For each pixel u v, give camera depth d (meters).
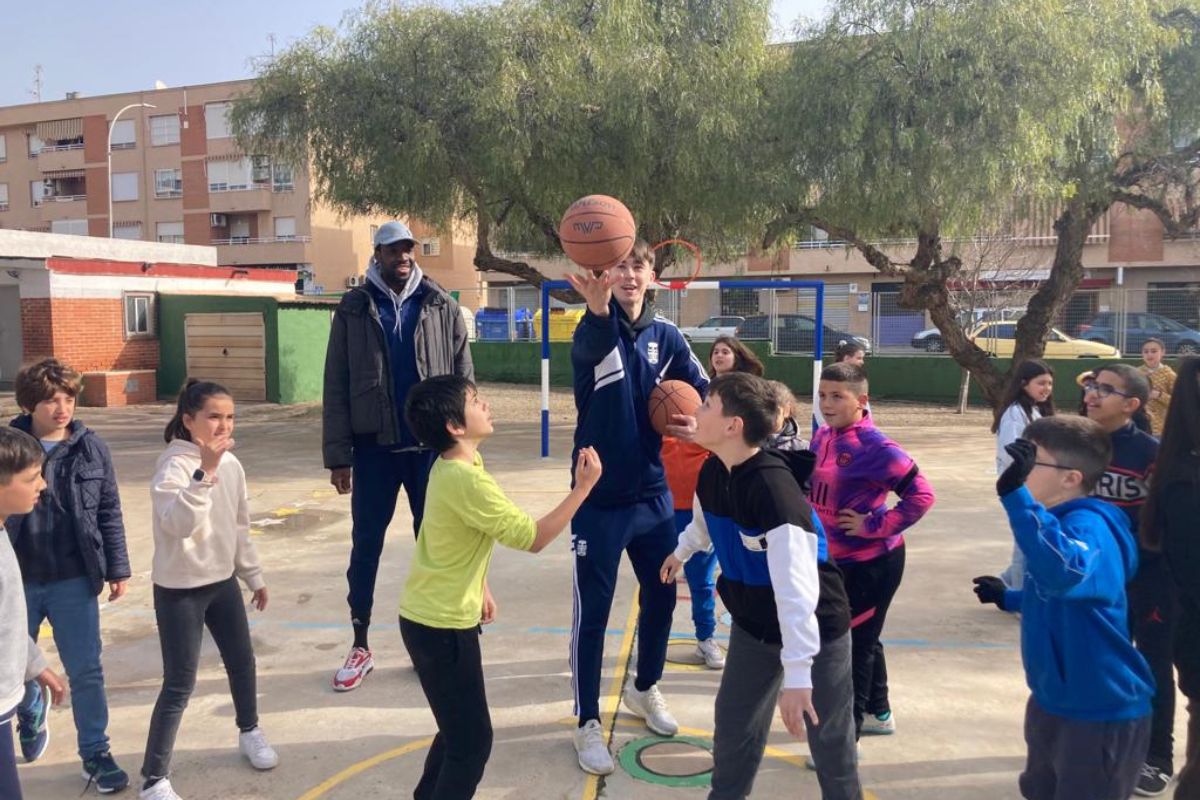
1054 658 2.65
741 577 2.79
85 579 3.53
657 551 3.84
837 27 12.48
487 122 12.31
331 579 6.33
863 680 3.54
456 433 2.96
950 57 11.77
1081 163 13.57
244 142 14.88
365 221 46.16
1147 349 8.18
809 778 3.55
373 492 4.59
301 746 3.85
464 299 40.75
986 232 18.81
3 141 48.31
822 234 34.53
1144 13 12.42
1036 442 2.74
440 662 2.90
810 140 12.24
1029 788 2.83
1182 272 31.39
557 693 4.36
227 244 44.25
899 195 12.17
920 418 16.95
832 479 3.53
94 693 3.52
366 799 3.42
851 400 3.57
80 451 3.56
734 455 2.74
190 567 3.36
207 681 4.53
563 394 20.58
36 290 18.11
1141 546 3.14
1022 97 11.48
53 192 47.91
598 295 3.48
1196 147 14.13
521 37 12.75
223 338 18.89
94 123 46.25
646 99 12.54
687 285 11.31
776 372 20.73
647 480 3.76
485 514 2.86
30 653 2.93
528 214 14.38
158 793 3.33
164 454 3.43
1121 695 2.59
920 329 22.22
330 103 13.32
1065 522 2.62
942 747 3.80
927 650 4.87
